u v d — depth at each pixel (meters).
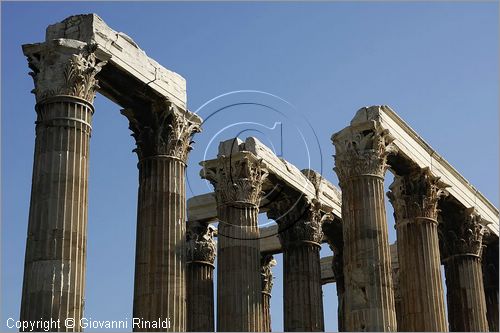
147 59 37.25
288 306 49.34
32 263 30.83
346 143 43.19
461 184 51.34
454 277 51.97
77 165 32.19
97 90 35.44
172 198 36.84
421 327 44.25
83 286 31.30
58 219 31.22
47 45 33.34
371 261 40.94
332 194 53.53
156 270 35.66
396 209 47.28
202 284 53.75
